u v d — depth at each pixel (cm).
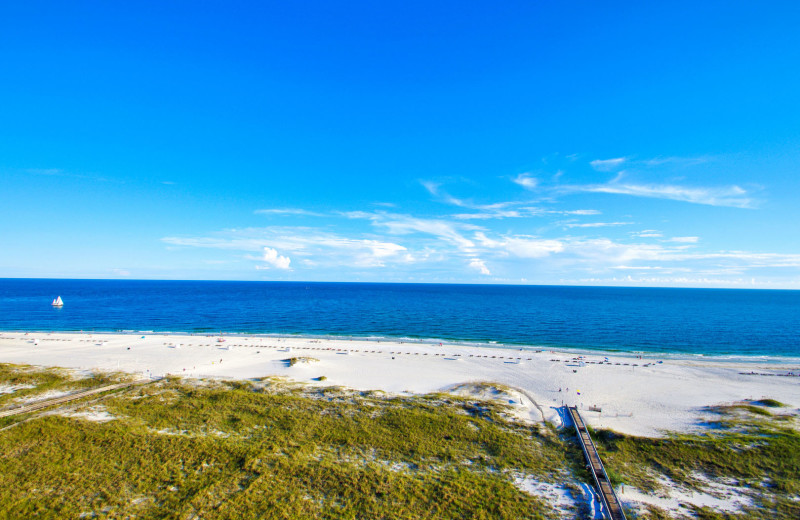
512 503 2261
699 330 9275
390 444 2994
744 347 7256
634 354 6494
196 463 2606
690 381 4781
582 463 2764
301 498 2250
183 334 8038
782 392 4375
